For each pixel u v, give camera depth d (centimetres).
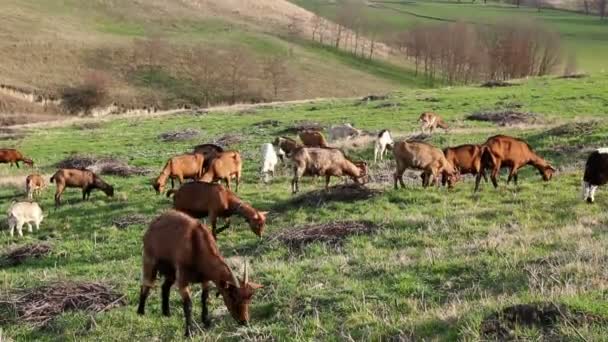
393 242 1357
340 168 1900
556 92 4106
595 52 9350
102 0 9931
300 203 1795
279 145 2484
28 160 2992
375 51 10519
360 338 850
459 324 802
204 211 1459
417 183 1966
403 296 1003
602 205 1544
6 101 6700
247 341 900
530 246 1175
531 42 8400
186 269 929
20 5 9156
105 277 1308
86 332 1036
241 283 916
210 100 7588
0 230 1897
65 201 2172
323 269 1177
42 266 1527
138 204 2033
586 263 998
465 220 1452
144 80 7769
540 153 2275
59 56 7825
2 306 1147
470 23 11125
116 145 3409
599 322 745
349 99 4853
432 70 9744
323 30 11019
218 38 9331
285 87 8156
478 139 2655
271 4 12069
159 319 1045
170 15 10056
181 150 3066
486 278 1031
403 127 3288
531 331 748
